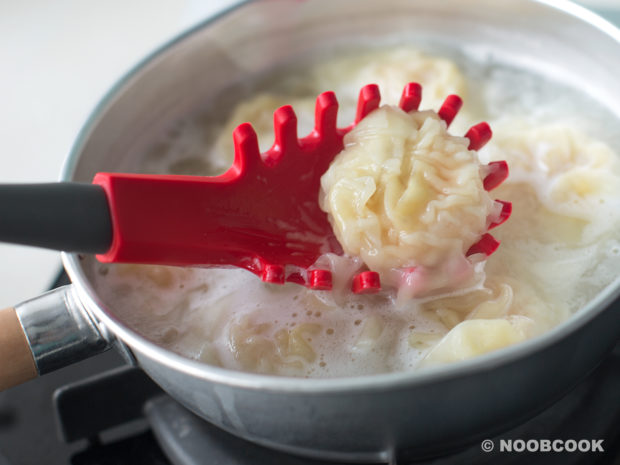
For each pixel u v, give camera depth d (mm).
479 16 331
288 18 332
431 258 231
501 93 328
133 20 615
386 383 180
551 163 294
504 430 225
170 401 272
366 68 343
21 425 280
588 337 200
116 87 289
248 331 247
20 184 191
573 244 269
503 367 184
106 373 278
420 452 217
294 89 341
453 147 238
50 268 483
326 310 250
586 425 250
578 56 313
